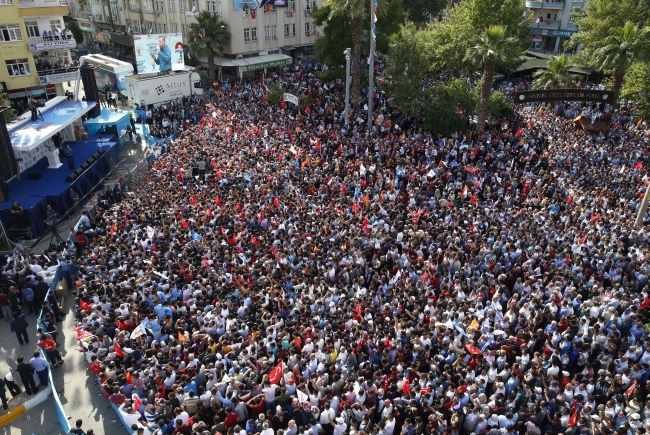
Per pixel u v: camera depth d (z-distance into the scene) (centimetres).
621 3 4362
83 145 3275
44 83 4175
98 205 2503
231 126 3506
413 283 1705
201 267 1719
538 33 6912
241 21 5500
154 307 1544
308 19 6247
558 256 1800
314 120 3738
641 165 2733
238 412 1170
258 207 2230
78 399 1455
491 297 1606
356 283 1716
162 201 2333
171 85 4734
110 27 7612
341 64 4756
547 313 1496
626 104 4041
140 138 3653
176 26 6162
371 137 3328
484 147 3184
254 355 1309
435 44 4581
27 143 2567
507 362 1343
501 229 1983
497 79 5109
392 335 1409
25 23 4197
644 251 1833
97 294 1612
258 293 1563
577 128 3591
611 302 1490
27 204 2395
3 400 1411
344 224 2045
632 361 1318
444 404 1139
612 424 1073
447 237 1916
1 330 1788
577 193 2367
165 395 1244
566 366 1359
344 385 1202
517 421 1134
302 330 1388
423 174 2722
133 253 1822
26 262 1888
